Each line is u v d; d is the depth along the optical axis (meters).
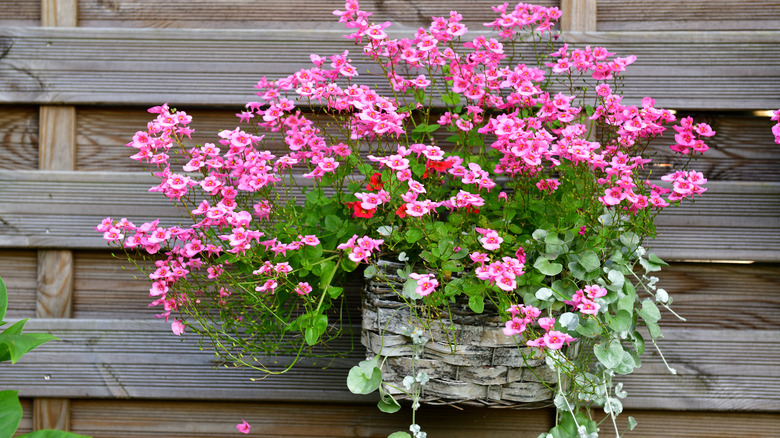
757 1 2.23
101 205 2.24
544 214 2.08
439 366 2.06
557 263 2.05
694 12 2.23
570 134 2.07
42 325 2.23
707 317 2.22
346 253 2.08
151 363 2.24
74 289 2.25
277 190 2.22
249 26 2.26
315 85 2.10
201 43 2.24
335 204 2.12
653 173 2.23
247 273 2.13
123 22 2.25
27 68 2.24
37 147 2.25
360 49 2.24
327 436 2.25
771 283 2.22
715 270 2.23
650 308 2.10
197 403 2.25
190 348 2.24
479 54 2.13
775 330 2.22
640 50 2.22
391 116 2.07
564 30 2.23
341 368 2.23
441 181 2.13
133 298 2.25
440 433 2.24
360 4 2.25
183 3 2.25
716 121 2.23
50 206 2.23
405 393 2.07
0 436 2.04
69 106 2.24
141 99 2.24
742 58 2.22
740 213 2.22
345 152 2.11
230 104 2.24
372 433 2.24
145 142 2.09
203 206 2.09
